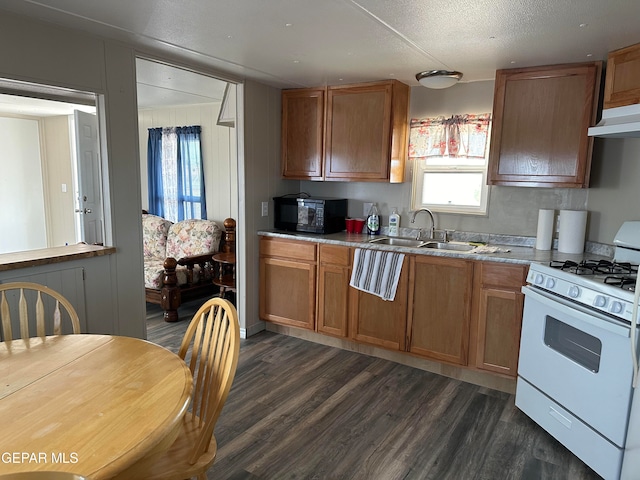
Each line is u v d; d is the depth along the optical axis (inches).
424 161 148.6
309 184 172.7
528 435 97.7
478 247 129.6
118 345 68.4
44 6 83.1
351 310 139.5
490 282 114.9
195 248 196.1
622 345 75.8
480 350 118.5
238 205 149.7
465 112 138.9
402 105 143.0
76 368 59.9
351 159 146.4
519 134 120.5
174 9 84.0
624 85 98.8
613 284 81.5
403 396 114.5
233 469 84.1
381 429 98.9
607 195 116.6
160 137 227.8
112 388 54.4
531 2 76.4
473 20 86.0
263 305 158.6
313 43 103.0
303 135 155.3
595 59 109.6
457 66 119.9
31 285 75.9
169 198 229.3
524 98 119.0
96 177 120.6
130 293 114.9
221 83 161.5
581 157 113.3
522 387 102.8
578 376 85.4
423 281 125.1
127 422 46.9
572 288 88.1
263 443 92.7
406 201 151.6
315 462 86.8
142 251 116.8
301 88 154.1
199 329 73.1
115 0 80.0
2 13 85.0
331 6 80.7
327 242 140.9
